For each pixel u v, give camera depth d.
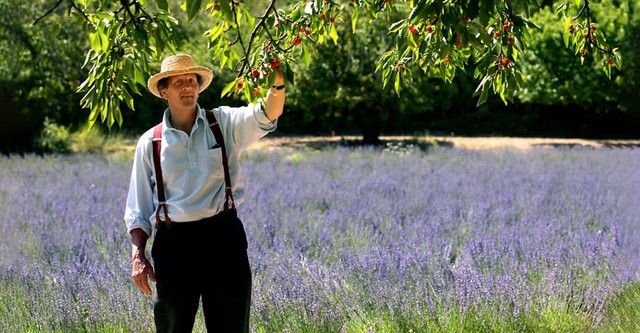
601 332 4.53
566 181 11.17
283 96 3.30
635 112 24.17
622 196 9.38
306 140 22.86
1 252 6.72
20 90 21.03
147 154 3.48
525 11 3.04
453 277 5.24
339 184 11.33
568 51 19.78
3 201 10.29
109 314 4.59
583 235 6.59
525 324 4.50
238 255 3.46
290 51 3.50
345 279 5.34
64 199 10.03
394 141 21.72
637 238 6.61
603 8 19.23
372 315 4.66
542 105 25.25
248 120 3.42
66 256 6.48
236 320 3.48
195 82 3.43
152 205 3.55
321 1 3.57
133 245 3.52
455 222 7.65
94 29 2.93
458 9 2.75
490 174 12.55
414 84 19.64
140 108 24.31
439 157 15.96
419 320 4.50
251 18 3.06
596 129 25.06
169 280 3.40
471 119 25.89
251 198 9.60
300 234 7.04
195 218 3.41
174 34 2.94
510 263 5.55
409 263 5.59
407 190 10.19
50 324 4.60
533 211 8.23
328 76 20.03
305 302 4.65
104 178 13.10
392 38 19.17
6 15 20.73
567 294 4.95
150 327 4.54
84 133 20.55
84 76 21.27
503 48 3.36
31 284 5.34
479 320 4.49
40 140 20.30
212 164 3.42
